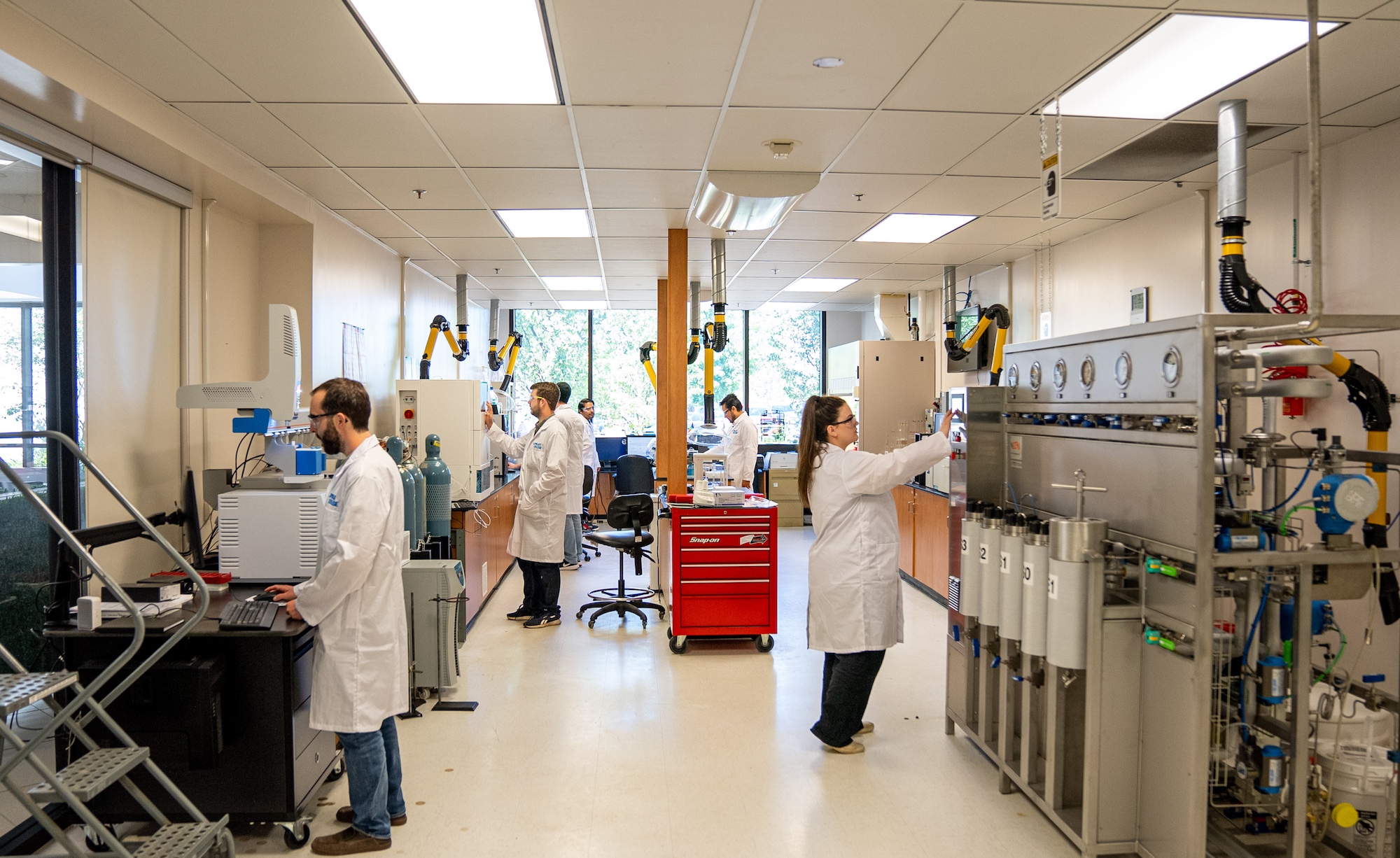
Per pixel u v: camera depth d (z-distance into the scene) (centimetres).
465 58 263
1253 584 229
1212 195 415
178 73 272
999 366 566
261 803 245
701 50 257
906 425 682
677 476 520
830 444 319
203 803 245
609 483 913
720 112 313
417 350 657
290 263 439
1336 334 214
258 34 245
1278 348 200
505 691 380
